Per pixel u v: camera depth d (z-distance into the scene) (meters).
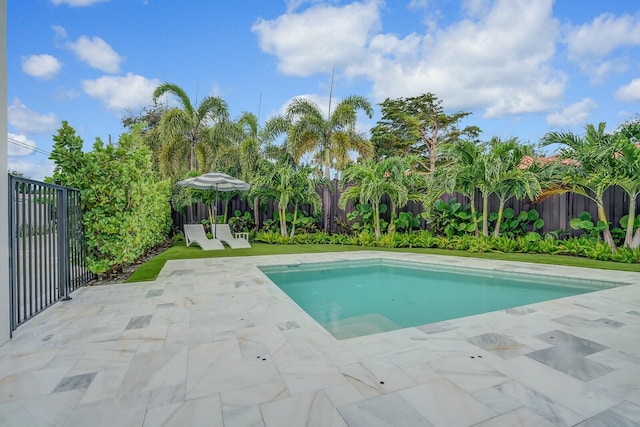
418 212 12.24
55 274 4.66
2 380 2.52
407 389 2.38
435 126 28.62
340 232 13.49
